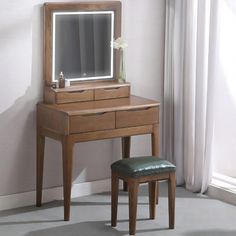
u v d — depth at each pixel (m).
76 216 4.75
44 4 4.77
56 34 4.87
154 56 5.40
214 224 4.62
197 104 5.16
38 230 4.48
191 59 5.20
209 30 4.96
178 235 4.41
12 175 4.88
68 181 4.60
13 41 4.71
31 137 4.91
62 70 4.95
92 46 5.05
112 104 4.79
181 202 5.06
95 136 4.64
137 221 4.64
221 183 5.24
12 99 4.78
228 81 5.21
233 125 5.25
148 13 5.32
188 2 5.14
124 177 4.34
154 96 5.46
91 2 4.99
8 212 4.81
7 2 4.64
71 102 4.81
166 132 5.49
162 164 4.37
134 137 5.42
